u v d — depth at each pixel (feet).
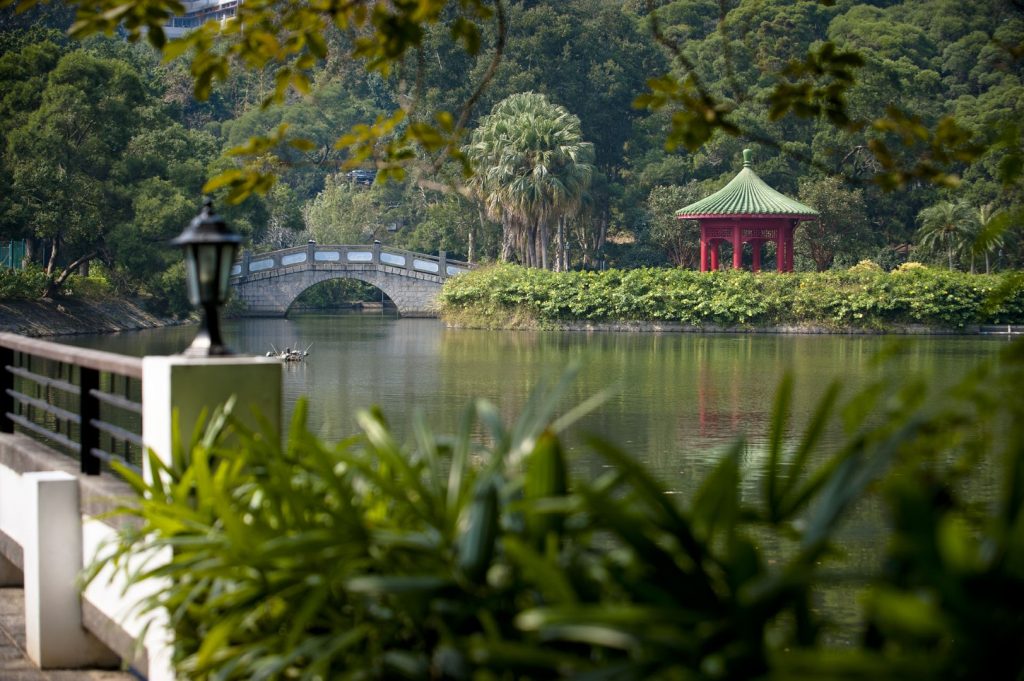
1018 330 156.15
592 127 231.09
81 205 146.10
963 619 4.74
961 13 233.35
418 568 7.91
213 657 8.71
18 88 151.94
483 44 222.28
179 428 11.87
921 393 7.63
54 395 69.36
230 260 12.65
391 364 104.78
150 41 10.64
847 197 200.34
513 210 172.55
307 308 244.01
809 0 222.89
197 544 8.74
